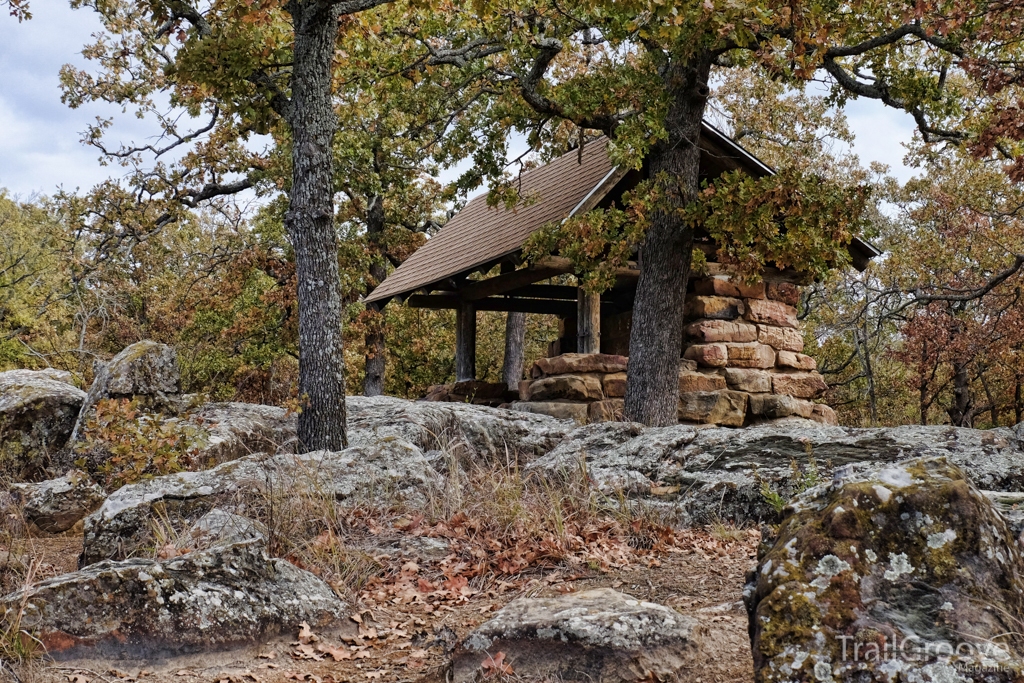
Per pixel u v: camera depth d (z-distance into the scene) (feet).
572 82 40.42
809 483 23.97
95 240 79.71
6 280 101.09
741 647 14.94
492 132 43.93
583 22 40.91
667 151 42.19
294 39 35.96
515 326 82.74
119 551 22.24
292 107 34.09
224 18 35.70
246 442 33.81
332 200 33.81
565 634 14.56
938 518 10.90
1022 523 14.64
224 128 80.64
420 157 81.87
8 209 108.37
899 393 99.91
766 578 11.06
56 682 14.58
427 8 34.71
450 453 29.12
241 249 90.43
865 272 91.66
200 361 91.66
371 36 41.88
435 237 69.92
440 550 22.08
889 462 25.23
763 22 32.89
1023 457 25.11
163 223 80.12
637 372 40.91
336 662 16.44
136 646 15.87
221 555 17.35
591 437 31.60
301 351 33.01
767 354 48.01
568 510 24.81
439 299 59.62
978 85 44.98
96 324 101.50
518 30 39.63
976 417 98.37
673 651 14.47
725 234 39.11
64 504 28.63
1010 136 41.65
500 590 20.03
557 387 43.96
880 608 10.41
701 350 46.50
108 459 29.04
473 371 58.85
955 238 81.61
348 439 34.37
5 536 25.52
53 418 35.60
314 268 33.09
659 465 28.04
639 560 21.48
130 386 34.22
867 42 39.99
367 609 18.98
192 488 23.88
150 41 69.26
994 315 77.82
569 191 47.55
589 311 46.06
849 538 10.87
